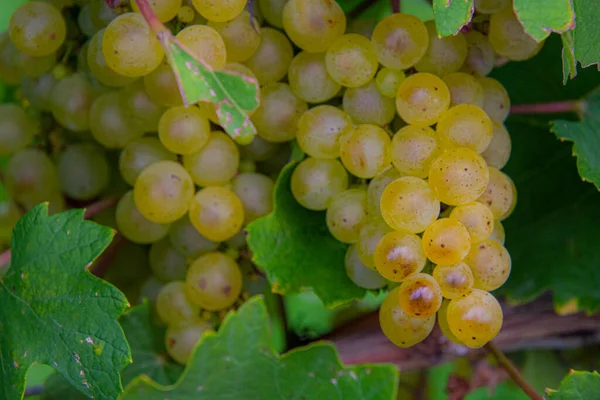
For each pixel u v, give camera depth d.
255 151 0.43
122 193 0.46
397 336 0.40
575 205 0.47
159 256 0.44
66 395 0.45
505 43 0.42
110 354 0.40
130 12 0.42
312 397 0.43
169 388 0.42
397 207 0.39
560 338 0.49
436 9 0.39
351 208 0.42
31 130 0.46
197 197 0.42
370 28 0.43
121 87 0.43
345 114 0.42
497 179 0.41
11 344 0.41
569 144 0.48
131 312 0.44
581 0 0.40
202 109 0.42
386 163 0.41
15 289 0.41
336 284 0.43
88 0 0.44
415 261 0.39
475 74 0.43
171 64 0.39
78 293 0.41
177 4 0.41
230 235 0.42
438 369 0.52
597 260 0.47
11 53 0.45
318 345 0.43
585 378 0.42
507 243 0.48
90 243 0.41
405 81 0.41
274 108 0.42
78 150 0.45
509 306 0.48
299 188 0.42
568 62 0.39
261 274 0.44
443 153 0.40
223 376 0.42
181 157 0.43
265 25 0.43
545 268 0.47
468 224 0.40
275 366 0.43
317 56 0.42
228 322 0.42
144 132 0.44
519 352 0.51
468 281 0.39
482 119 0.40
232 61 0.42
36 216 0.42
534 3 0.39
